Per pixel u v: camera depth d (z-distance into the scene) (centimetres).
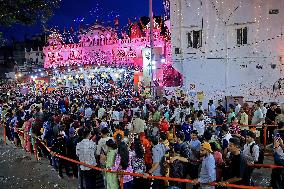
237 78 2634
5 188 1266
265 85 2530
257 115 1666
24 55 8356
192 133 1074
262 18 2519
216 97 2694
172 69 3144
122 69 4662
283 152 969
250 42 2572
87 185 1100
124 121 1630
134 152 1045
